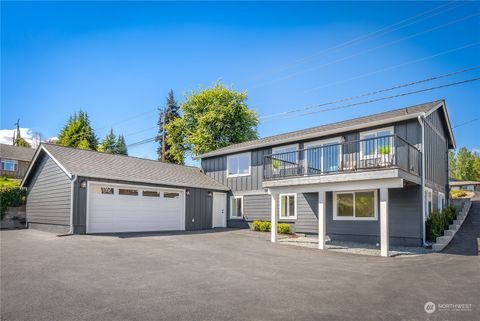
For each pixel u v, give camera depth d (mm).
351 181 12664
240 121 38906
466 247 13156
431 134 16484
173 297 6008
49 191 16844
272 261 10047
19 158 39938
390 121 14719
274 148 19672
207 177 23188
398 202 14492
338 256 11406
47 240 12602
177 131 41125
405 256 11523
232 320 4910
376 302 5969
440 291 6785
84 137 48375
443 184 19203
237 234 17484
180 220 19078
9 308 5238
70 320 4781
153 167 20312
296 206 18297
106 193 15883
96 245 11609
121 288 6527
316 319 5020
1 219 19047
